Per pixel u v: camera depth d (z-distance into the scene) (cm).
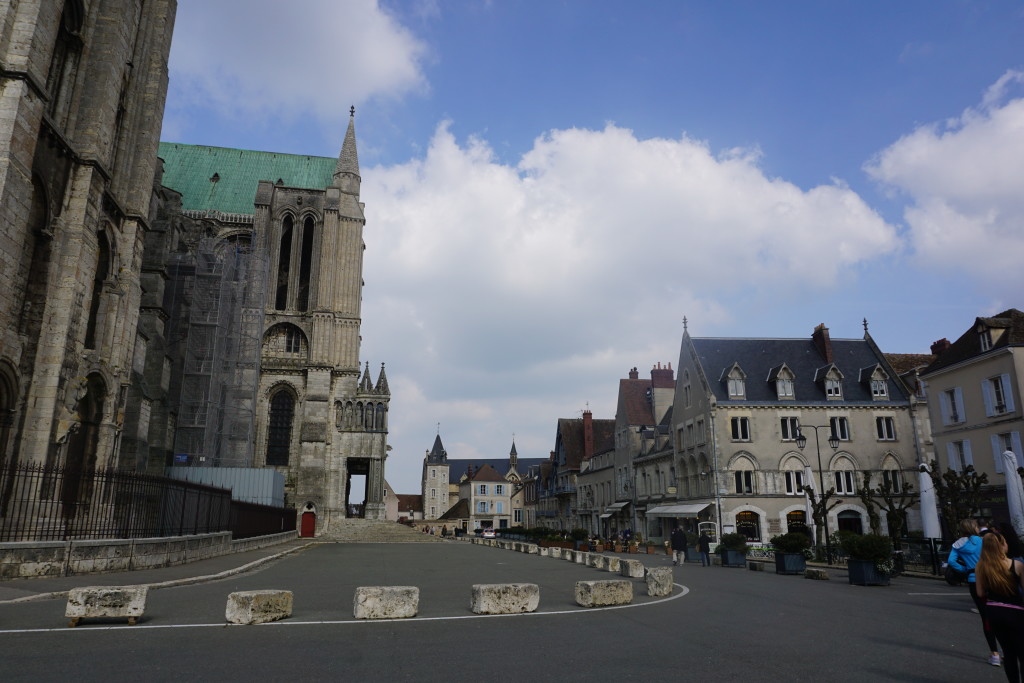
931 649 908
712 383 4544
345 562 2633
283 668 730
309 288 6544
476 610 1161
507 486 12800
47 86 2370
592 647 870
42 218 2277
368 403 6288
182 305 5072
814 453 4347
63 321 2261
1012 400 3078
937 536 2572
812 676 733
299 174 7300
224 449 5206
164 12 3200
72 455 2525
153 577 1653
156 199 4494
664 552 4253
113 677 679
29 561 1492
